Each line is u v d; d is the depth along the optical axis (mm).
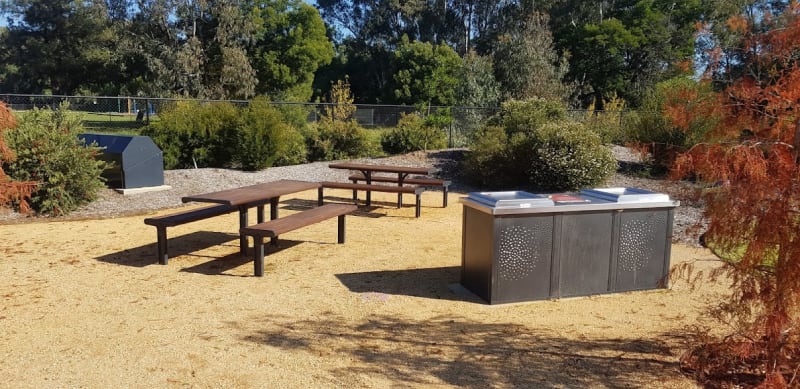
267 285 6168
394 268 6875
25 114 10656
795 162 3385
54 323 5020
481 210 5641
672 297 5875
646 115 14930
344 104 21516
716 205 3469
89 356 4332
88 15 53344
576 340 4699
